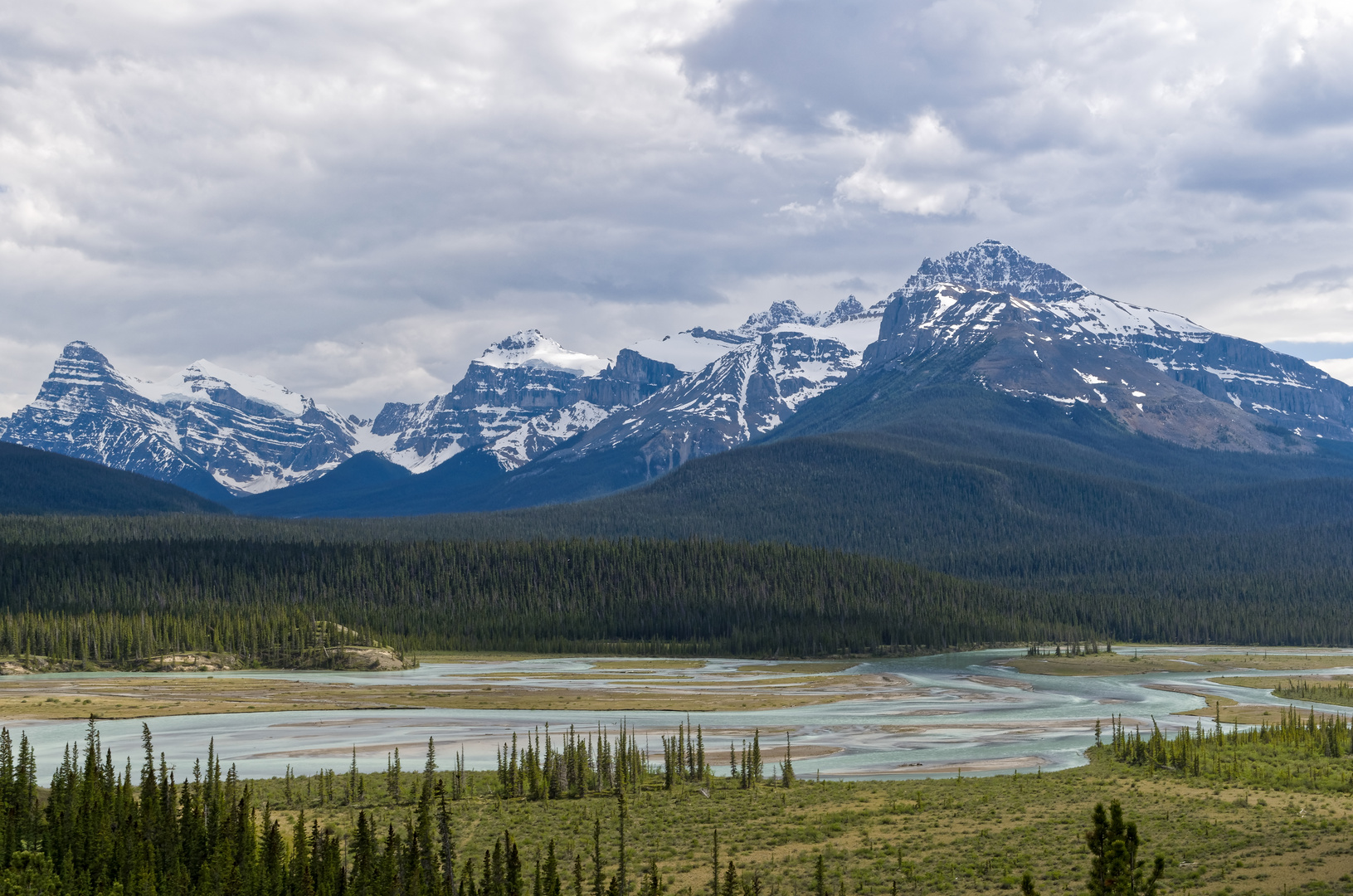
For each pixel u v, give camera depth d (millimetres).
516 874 84062
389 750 159375
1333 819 97938
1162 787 117875
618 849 100062
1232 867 84375
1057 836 96438
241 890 88125
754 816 111125
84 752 152750
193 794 113188
